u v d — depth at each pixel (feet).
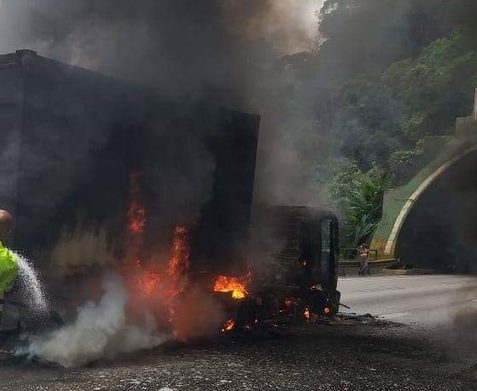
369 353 22.95
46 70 18.62
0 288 15.30
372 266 92.48
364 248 88.33
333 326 29.63
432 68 78.74
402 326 31.55
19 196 18.08
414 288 60.49
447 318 35.94
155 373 17.47
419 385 18.25
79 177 19.81
